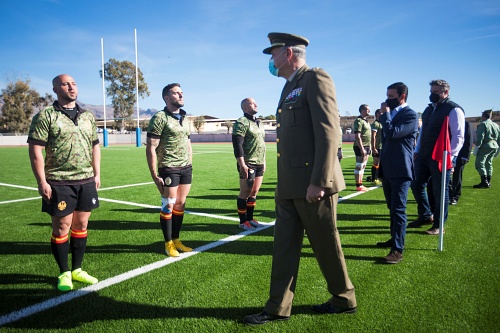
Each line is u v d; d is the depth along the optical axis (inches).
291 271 93.7
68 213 116.0
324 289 114.3
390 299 105.7
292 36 92.6
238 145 188.2
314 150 87.8
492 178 403.2
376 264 136.2
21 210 237.6
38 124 109.1
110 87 2102.6
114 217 218.8
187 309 101.3
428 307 100.3
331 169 82.6
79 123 118.1
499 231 180.4
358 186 327.0
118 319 95.8
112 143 1823.3
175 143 151.2
